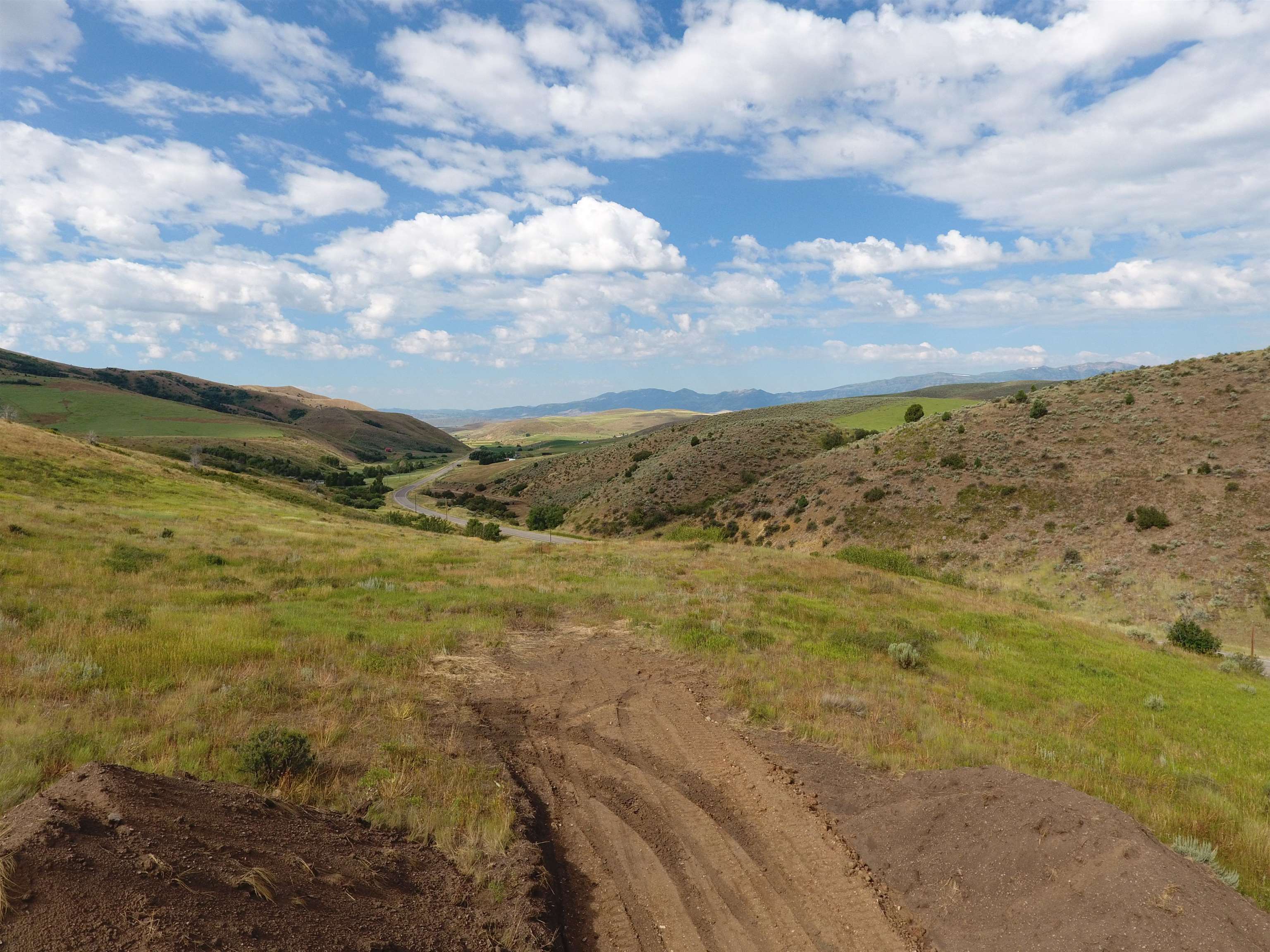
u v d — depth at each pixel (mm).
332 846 5793
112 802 4863
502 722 10359
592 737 10141
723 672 13594
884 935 6094
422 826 6676
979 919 6102
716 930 6020
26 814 4547
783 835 7652
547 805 7934
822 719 11172
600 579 24656
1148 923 5363
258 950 3980
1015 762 9805
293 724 8828
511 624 17109
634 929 5922
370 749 8375
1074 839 6449
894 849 7234
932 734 10641
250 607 15836
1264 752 12500
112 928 3676
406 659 12633
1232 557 38531
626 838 7379
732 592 23000
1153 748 11984
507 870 6188
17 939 3402
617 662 14258
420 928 5082
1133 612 37125
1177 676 18828
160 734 7746
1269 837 8078
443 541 43000
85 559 19875
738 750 9898
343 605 17469
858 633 17984
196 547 24891
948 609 24109
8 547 20281
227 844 5023
